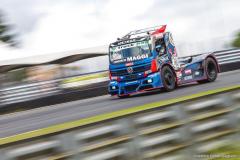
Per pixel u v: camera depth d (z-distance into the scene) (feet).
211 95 61.21
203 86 129.08
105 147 51.78
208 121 60.44
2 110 152.87
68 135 49.47
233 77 148.25
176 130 57.36
